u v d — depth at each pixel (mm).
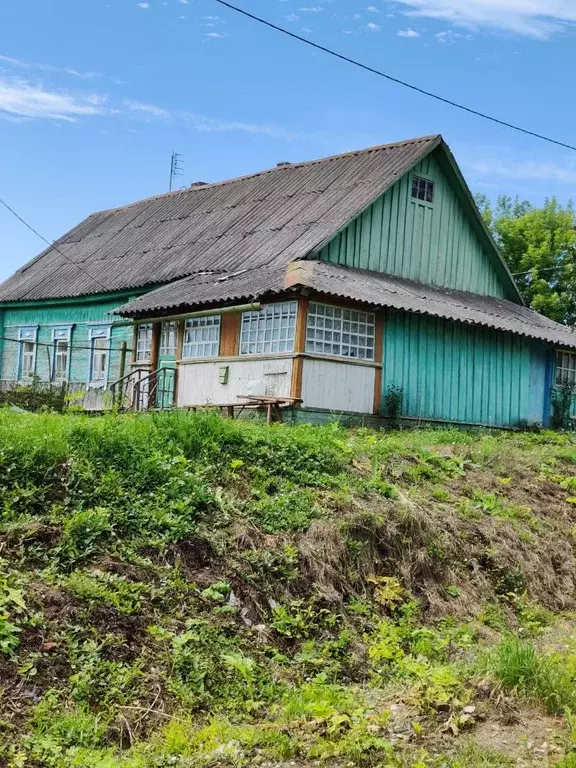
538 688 6668
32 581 6625
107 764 5207
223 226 22859
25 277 28094
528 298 34156
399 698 6691
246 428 10742
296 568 8102
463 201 21484
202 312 17250
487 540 10305
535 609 9602
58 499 7793
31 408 16312
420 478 11273
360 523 9055
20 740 5293
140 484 8344
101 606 6590
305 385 15453
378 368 16875
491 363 19516
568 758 5508
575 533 11586
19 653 5930
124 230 27531
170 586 7172
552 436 18438
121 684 6012
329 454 10555
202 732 5754
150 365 19359
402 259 20094
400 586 8719
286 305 15844
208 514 8398
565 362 21641
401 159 20469
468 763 5543
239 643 6980
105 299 23594
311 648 7262
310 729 5945
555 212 35531
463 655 7887
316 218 19656
